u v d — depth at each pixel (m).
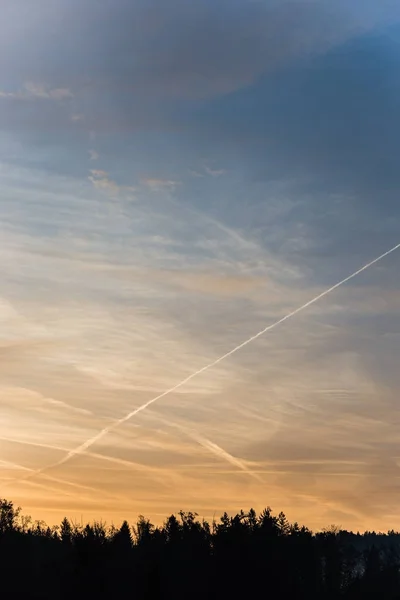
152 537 82.44
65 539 80.25
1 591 69.75
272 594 77.75
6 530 75.88
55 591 71.19
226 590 76.62
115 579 72.19
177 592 73.94
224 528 82.06
